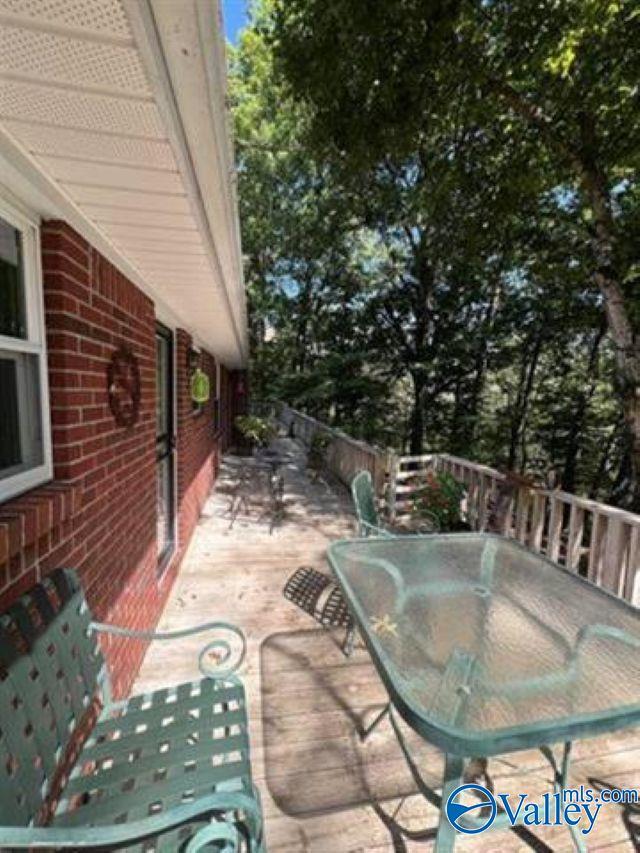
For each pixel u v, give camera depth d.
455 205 5.55
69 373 1.62
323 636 2.81
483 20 3.32
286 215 13.77
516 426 11.59
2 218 1.35
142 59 0.80
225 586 3.56
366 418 11.84
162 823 0.91
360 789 1.75
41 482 1.56
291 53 3.89
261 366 17.97
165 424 3.75
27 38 0.75
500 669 1.36
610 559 2.93
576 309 8.70
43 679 1.21
